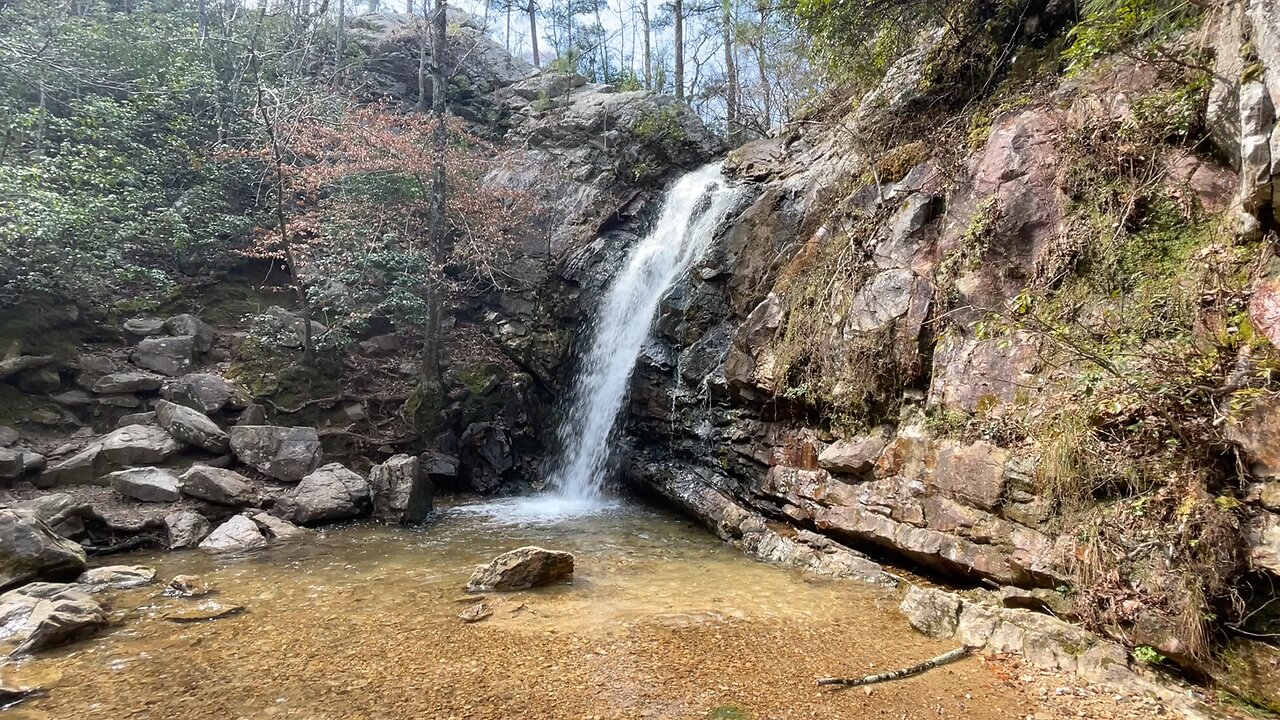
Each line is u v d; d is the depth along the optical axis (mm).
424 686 4535
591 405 14000
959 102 8820
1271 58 4406
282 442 10867
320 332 13727
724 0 15219
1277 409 4035
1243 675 3986
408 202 14461
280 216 13211
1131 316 5176
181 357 12320
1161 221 5363
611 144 17922
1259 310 4285
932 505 6430
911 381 7258
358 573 7484
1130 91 5977
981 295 6660
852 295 8172
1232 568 4086
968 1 8586
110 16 15195
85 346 11938
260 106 13141
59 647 5297
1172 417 4406
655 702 4277
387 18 25078
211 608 6215
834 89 12805
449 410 13555
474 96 22062
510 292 15898
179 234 13117
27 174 10367
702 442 10734
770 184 12266
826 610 6066
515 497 12742
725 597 6488
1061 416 5168
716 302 11344
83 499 8977
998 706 4215
